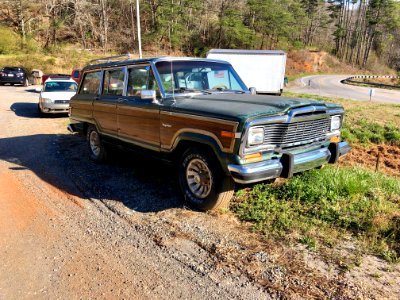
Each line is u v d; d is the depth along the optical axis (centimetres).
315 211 431
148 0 6869
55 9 6097
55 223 448
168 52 6738
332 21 10369
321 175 518
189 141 452
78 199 523
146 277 330
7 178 630
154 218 447
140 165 685
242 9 7856
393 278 310
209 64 567
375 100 2494
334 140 482
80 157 762
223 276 325
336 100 2291
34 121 1290
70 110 766
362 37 9762
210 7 7431
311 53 8306
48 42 5831
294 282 310
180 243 385
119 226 432
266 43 8062
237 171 381
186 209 466
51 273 342
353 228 394
